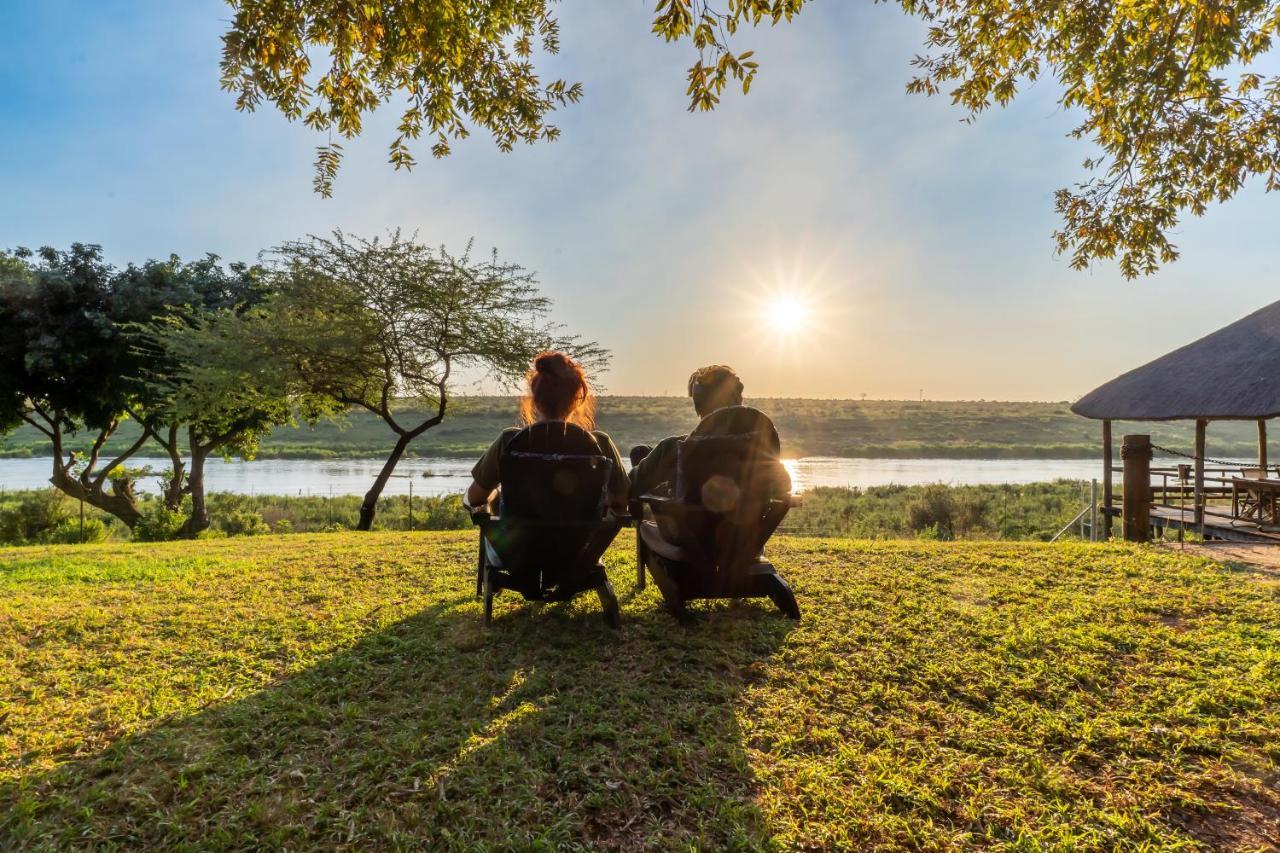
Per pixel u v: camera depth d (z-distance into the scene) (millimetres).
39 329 16812
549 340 16375
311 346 14734
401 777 2336
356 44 4125
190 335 15750
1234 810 2197
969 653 3477
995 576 5176
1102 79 4918
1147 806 2217
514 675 3219
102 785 2293
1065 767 2449
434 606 4422
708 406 3826
